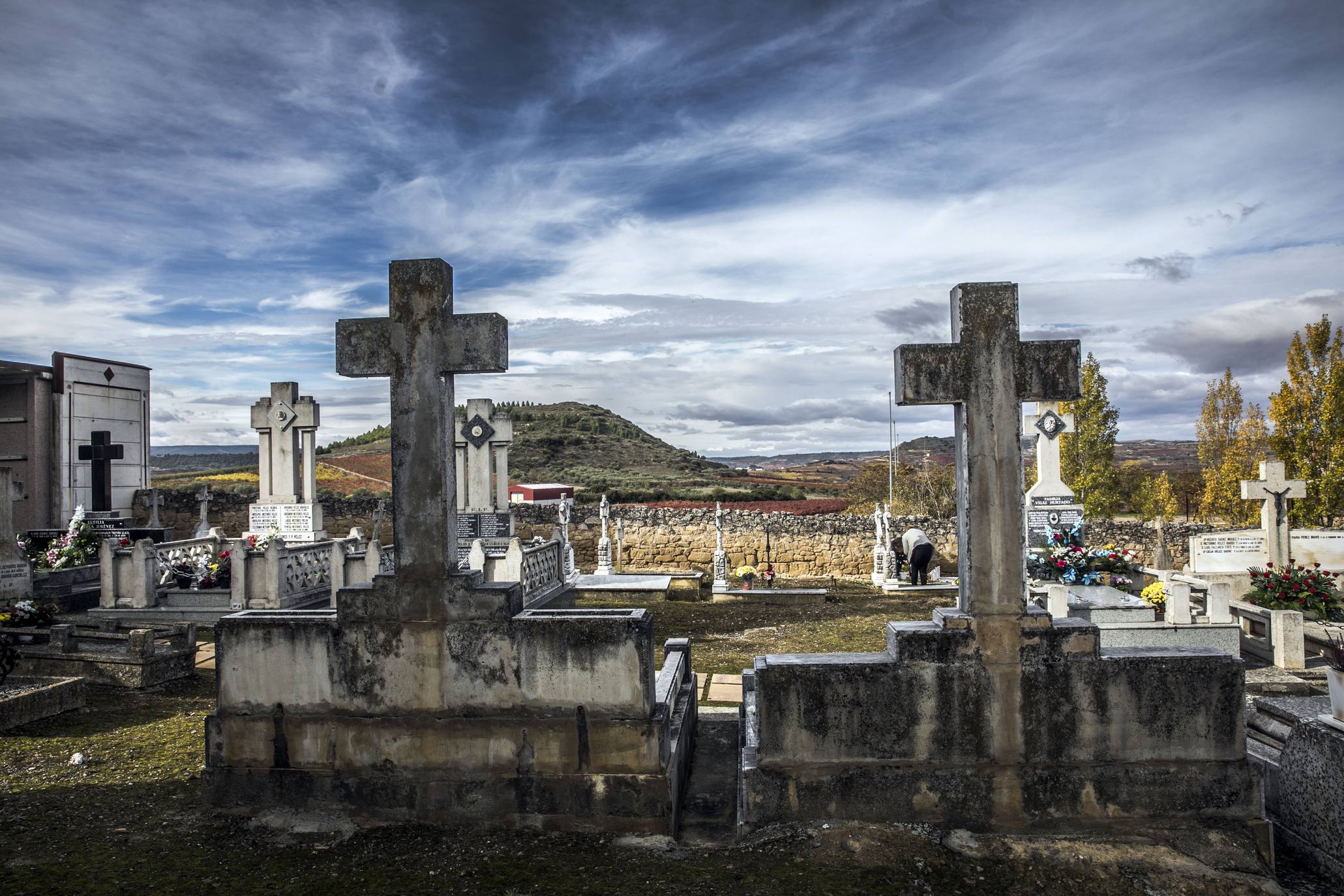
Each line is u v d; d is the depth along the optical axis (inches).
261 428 546.0
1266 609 369.7
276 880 148.6
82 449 677.9
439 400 172.1
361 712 172.4
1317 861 153.7
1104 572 421.4
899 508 1138.7
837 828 158.1
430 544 170.9
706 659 372.2
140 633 298.8
